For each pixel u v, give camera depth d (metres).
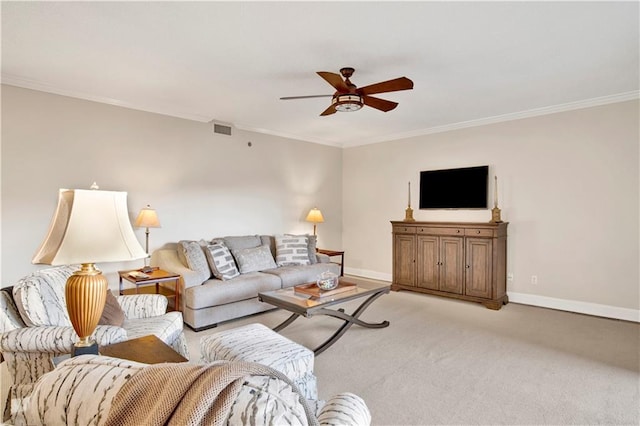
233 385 0.66
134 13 2.30
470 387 2.48
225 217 5.11
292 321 3.51
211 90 3.78
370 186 6.41
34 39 2.65
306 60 3.02
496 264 4.44
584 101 4.13
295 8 2.24
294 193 6.05
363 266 6.53
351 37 2.62
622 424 2.07
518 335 3.48
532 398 2.34
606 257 4.09
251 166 5.43
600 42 2.69
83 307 1.48
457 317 4.06
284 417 0.66
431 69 3.21
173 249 4.51
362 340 3.35
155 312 2.60
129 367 0.76
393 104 3.21
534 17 2.33
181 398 0.63
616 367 2.79
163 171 4.48
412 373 2.69
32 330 1.85
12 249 3.46
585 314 4.20
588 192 4.19
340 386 2.50
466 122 5.11
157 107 4.35
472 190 5.06
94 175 3.94
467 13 2.29
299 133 5.91
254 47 2.78
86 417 0.69
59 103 3.71
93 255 1.39
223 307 3.78
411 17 2.34
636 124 3.89
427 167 5.62
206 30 2.52
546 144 4.47
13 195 3.46
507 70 3.23
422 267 5.13
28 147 3.54
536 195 4.56
